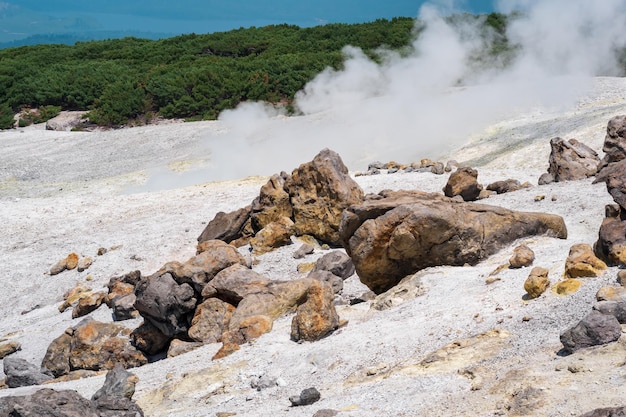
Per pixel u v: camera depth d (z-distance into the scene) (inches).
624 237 541.0
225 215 1114.7
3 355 849.5
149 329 758.5
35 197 1724.9
